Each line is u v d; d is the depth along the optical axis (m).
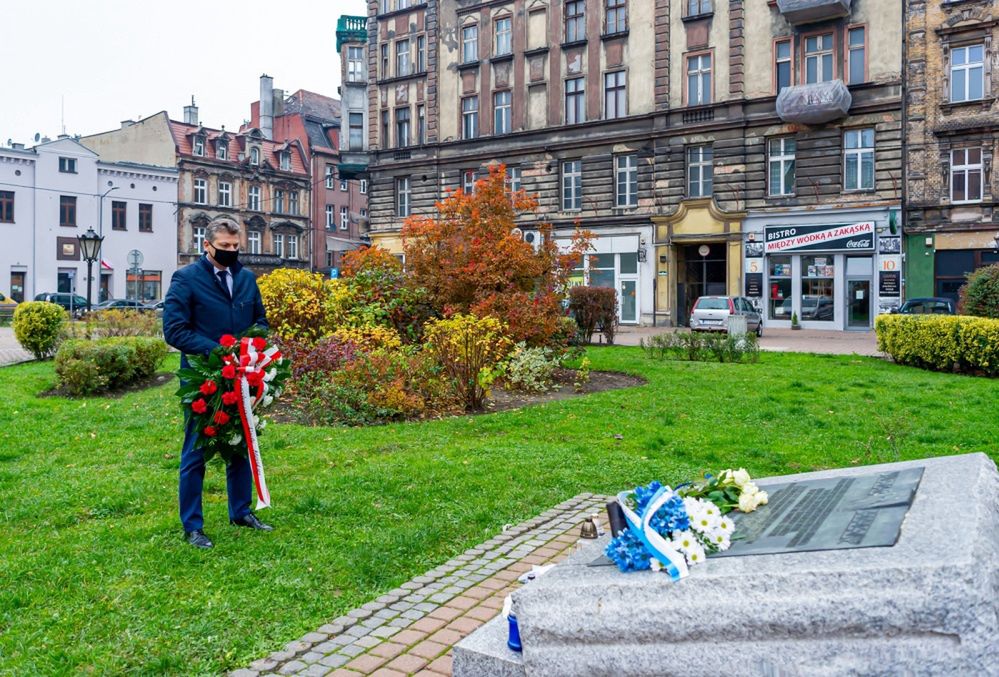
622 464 8.29
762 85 34.19
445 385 11.96
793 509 3.42
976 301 20.12
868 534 2.82
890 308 31.52
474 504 6.78
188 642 4.19
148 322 21.27
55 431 10.05
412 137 44.72
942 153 31.39
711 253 36.94
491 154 41.59
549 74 39.78
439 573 5.20
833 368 17.39
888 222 31.84
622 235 37.94
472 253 16.11
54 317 19.83
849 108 32.19
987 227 30.58
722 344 19.20
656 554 2.80
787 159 34.12
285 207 70.69
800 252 33.75
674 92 36.28
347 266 16.41
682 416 11.09
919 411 11.32
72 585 4.90
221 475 7.58
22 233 57.00
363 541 5.72
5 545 5.64
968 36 30.83
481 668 3.05
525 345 15.21
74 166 58.97
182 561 5.28
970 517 2.75
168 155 63.94
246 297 5.91
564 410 11.53
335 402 10.88
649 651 2.71
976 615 2.36
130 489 7.02
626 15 37.59
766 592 2.60
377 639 4.23
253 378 5.50
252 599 4.74
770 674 2.56
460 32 42.66
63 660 3.98
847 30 32.47
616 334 32.25
